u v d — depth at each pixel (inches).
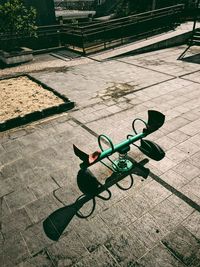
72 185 192.4
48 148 242.2
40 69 523.2
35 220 164.6
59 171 209.2
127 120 285.7
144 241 145.5
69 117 302.2
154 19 682.2
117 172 202.1
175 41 655.8
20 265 137.6
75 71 491.2
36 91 387.5
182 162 209.8
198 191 179.2
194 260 134.3
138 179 193.3
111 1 1211.9
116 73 460.8
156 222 156.7
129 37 680.4
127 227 154.7
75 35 631.2
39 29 700.7
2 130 281.1
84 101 344.8
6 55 556.4
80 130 271.3
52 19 731.4
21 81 445.7
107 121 286.5
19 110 321.1
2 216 169.3
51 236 152.7
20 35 641.0
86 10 1352.1
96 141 248.8
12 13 538.0
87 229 155.3
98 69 495.2
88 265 135.1
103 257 138.6
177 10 698.8
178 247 141.2
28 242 150.0
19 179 203.3
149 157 215.0
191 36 631.8
